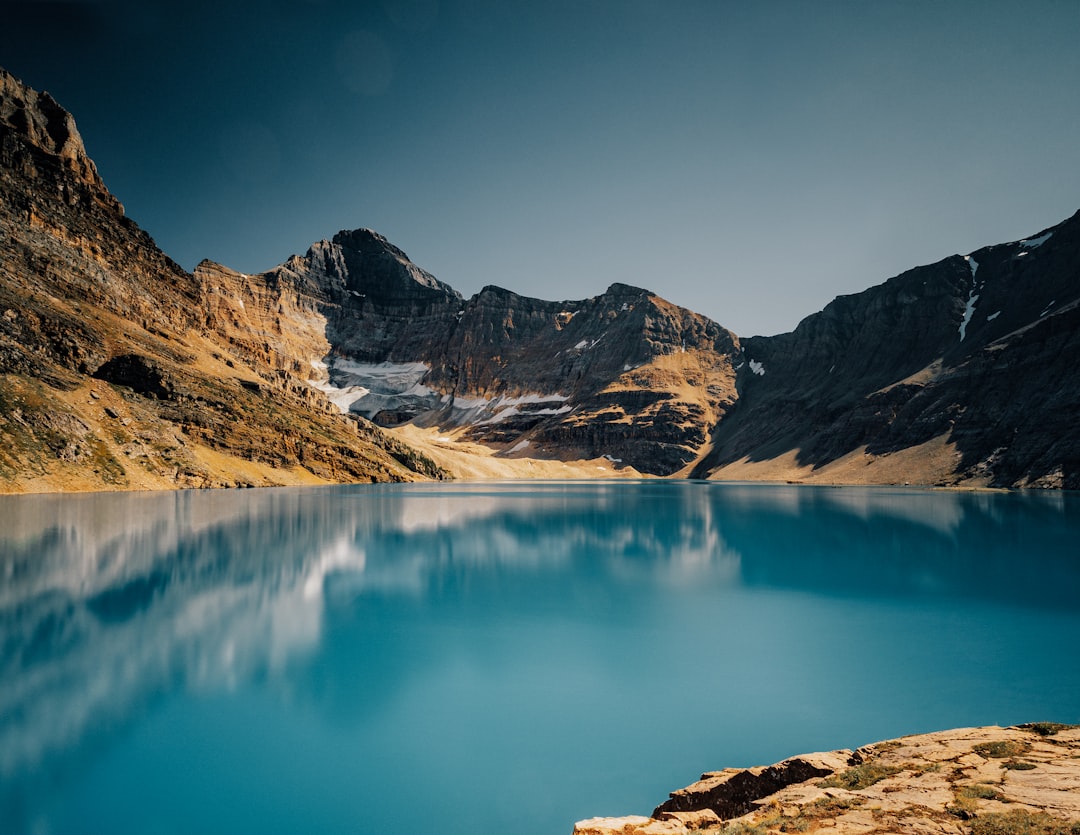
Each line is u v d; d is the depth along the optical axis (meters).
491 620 28.92
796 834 9.08
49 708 18.48
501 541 54.16
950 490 129.75
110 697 19.30
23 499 69.44
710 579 38.59
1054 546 49.88
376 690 20.58
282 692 20.17
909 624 28.08
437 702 19.77
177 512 63.19
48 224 134.38
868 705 19.39
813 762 12.88
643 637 26.48
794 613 30.28
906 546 51.31
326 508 77.31
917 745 12.95
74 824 13.51
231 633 25.72
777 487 168.75
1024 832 8.01
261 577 35.91
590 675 22.12
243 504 76.81
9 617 26.16
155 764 15.82
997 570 40.56
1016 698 19.64
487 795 14.77
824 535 58.72
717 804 12.98
